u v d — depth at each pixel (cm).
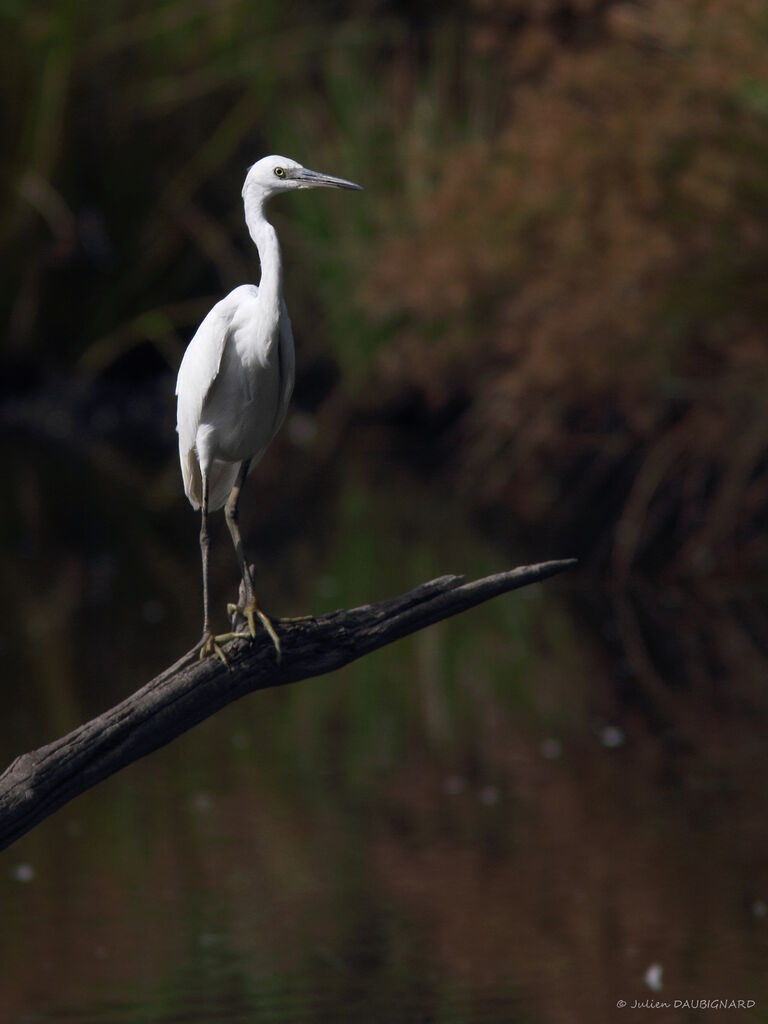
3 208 2366
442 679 1157
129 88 2309
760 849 778
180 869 777
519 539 1555
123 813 868
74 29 2280
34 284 2381
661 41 1398
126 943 688
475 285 1653
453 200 1606
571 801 861
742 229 1334
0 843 451
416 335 1891
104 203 2367
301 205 2148
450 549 1518
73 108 2309
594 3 1523
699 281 1384
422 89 2069
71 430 2331
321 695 1134
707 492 1587
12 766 457
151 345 2462
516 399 1742
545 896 729
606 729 996
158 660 1156
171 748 1004
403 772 927
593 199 1411
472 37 1975
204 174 2336
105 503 1839
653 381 1504
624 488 1720
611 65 1423
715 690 1066
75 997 636
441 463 2023
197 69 2273
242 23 2252
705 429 1505
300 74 2242
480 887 745
